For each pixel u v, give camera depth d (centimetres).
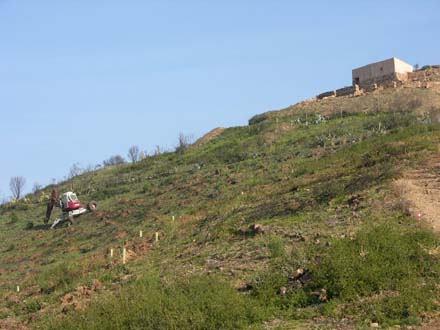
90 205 4919
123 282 2127
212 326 1412
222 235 2394
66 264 2948
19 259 3853
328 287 1520
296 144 4812
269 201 2872
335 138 4578
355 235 1803
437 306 1358
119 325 1480
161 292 1653
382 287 1484
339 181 2739
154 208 4219
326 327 1348
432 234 1738
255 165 4528
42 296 2383
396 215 1984
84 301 1981
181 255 2312
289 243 1980
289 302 1529
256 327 1402
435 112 4638
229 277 1798
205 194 4106
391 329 1288
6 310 2272
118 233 3666
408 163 2664
